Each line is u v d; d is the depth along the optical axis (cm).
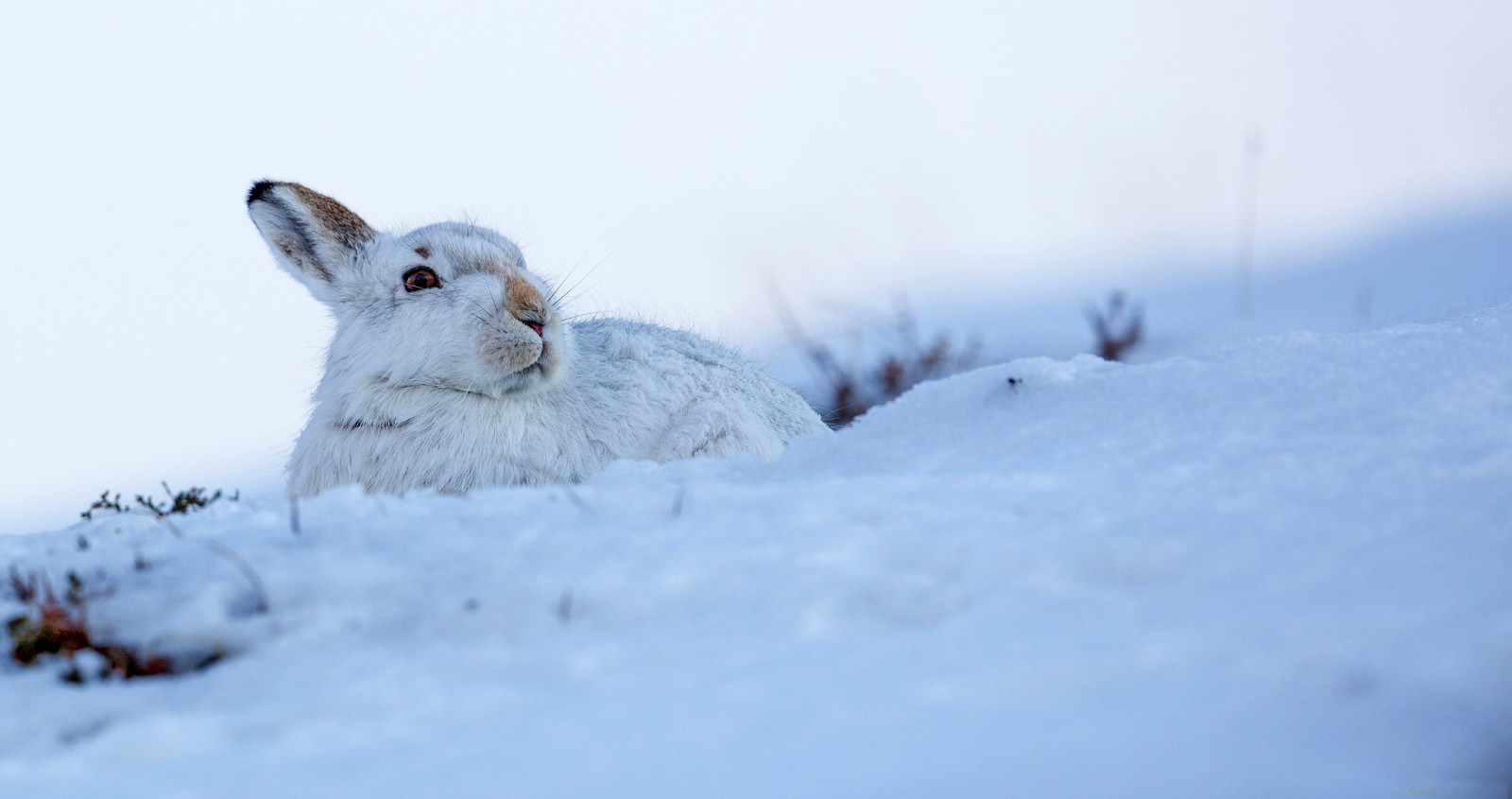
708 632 1030
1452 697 780
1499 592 888
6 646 1184
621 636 1040
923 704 859
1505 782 723
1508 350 1456
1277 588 967
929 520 1207
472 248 2355
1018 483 1292
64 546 1511
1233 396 1465
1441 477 1120
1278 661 850
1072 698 848
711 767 807
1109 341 4403
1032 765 762
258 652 1090
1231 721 787
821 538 1184
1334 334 1683
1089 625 951
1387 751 746
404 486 2203
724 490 1362
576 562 1172
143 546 1407
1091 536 1112
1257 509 1121
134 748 927
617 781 802
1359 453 1221
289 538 1343
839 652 966
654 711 897
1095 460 1358
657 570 1133
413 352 2203
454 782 823
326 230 2378
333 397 2303
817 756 804
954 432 1600
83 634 1154
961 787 748
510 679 990
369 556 1246
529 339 2170
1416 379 1407
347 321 2366
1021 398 1639
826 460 1636
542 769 830
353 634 1102
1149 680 852
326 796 823
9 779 900
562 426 2275
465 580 1166
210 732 945
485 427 2209
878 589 1070
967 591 1047
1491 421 1249
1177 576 1025
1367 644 850
